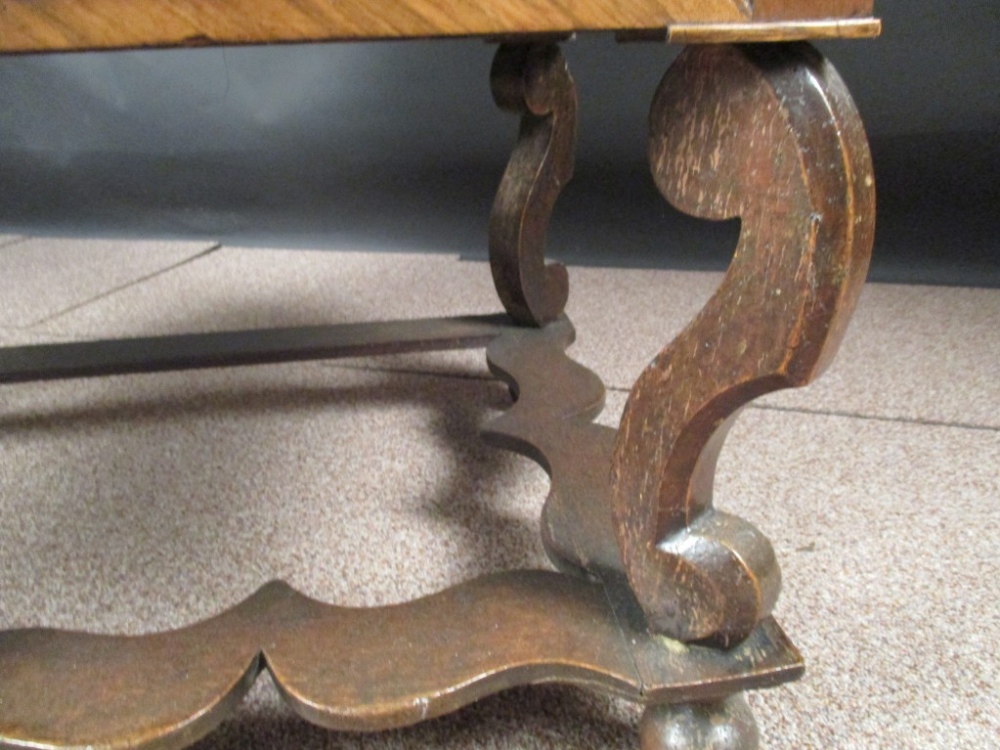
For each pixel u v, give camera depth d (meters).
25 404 1.09
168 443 0.98
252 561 0.76
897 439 0.96
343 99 1.93
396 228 1.91
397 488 0.87
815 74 0.39
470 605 0.54
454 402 1.08
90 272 1.69
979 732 0.57
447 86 1.86
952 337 1.25
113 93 2.05
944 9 1.52
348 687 0.48
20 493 0.88
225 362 0.97
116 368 0.95
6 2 0.36
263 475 0.90
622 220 1.84
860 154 0.40
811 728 0.57
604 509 0.65
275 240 1.91
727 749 0.49
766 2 0.38
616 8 0.37
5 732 0.45
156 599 0.71
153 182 2.14
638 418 0.47
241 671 0.49
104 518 0.83
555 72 0.92
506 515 0.82
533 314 1.02
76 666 0.50
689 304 1.43
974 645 0.65
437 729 0.58
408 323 1.06
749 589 0.47
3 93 2.09
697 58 0.42
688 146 0.43
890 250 1.60
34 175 2.18
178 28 0.36
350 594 0.71
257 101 1.98
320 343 0.99
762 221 0.41
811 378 0.42
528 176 0.96
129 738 0.45
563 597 0.55
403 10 0.36
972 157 1.60
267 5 0.36
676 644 0.50
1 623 0.68
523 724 0.58
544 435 0.77
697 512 0.49
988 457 0.91
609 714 0.59
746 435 0.97
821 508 0.82
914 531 0.79
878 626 0.67
